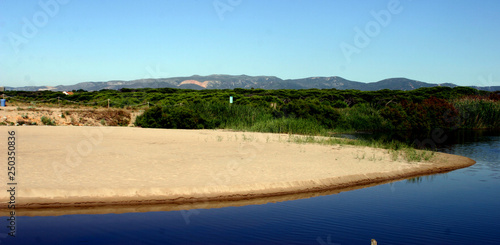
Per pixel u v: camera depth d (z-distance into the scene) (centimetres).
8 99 3516
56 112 2650
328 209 816
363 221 738
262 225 702
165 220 729
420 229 693
